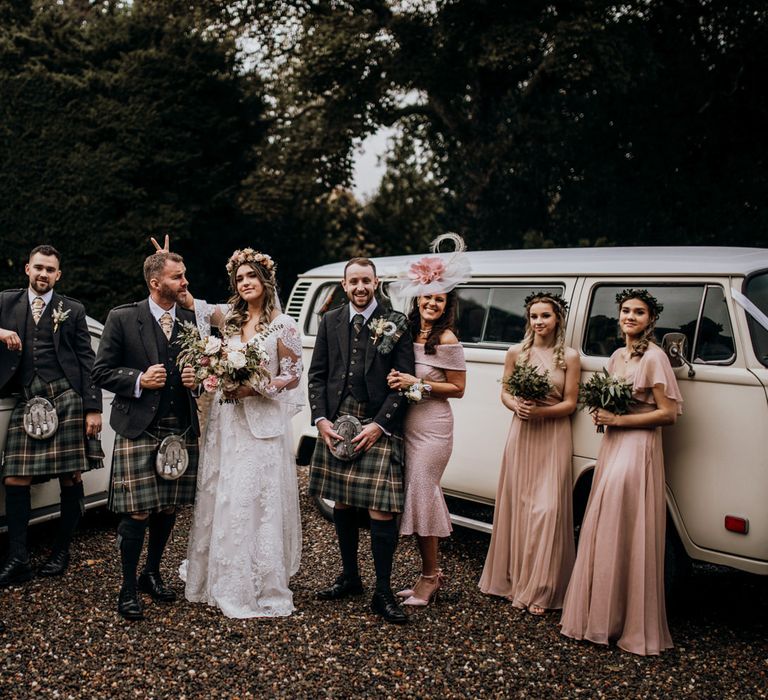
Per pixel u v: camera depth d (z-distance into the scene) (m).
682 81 16.38
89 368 4.97
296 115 20.05
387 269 6.09
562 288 5.07
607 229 15.53
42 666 3.56
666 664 3.84
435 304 4.41
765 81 16.00
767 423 3.96
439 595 4.66
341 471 4.34
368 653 3.79
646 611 4.00
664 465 4.31
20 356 4.77
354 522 4.51
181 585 4.68
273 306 4.46
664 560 4.25
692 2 16.56
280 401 4.34
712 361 4.21
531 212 17.36
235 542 4.18
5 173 14.22
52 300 4.95
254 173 19.09
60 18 16.30
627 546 4.07
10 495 4.70
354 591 4.57
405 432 4.39
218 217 17.08
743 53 15.94
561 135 17.00
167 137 15.47
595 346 4.81
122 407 4.23
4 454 4.72
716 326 4.25
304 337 6.68
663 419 4.06
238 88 17.59
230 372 4.07
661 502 4.11
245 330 4.43
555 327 4.67
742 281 4.22
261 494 4.25
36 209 14.34
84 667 3.56
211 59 16.72
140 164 15.33
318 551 5.46
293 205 20.08
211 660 3.65
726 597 4.90
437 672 3.63
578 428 4.70
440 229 18.61
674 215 15.46
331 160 19.94
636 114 16.44
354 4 18.17
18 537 4.67
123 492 4.13
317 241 20.47
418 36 17.58
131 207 15.12
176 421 4.29
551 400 4.57
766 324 4.12
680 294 4.45
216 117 16.34
